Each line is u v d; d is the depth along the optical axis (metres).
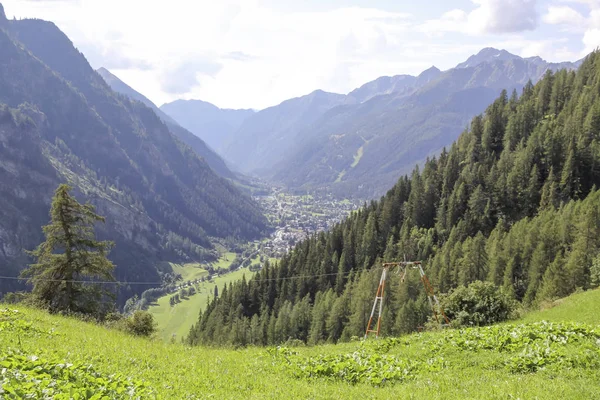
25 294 43.09
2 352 13.83
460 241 127.19
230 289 166.62
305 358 20.64
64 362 13.45
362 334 106.06
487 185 143.12
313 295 152.62
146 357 17.75
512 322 37.25
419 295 105.94
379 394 14.20
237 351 24.16
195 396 13.36
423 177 172.62
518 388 13.58
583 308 34.97
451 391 14.01
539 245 100.19
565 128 146.50
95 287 45.97
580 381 14.20
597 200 101.25
